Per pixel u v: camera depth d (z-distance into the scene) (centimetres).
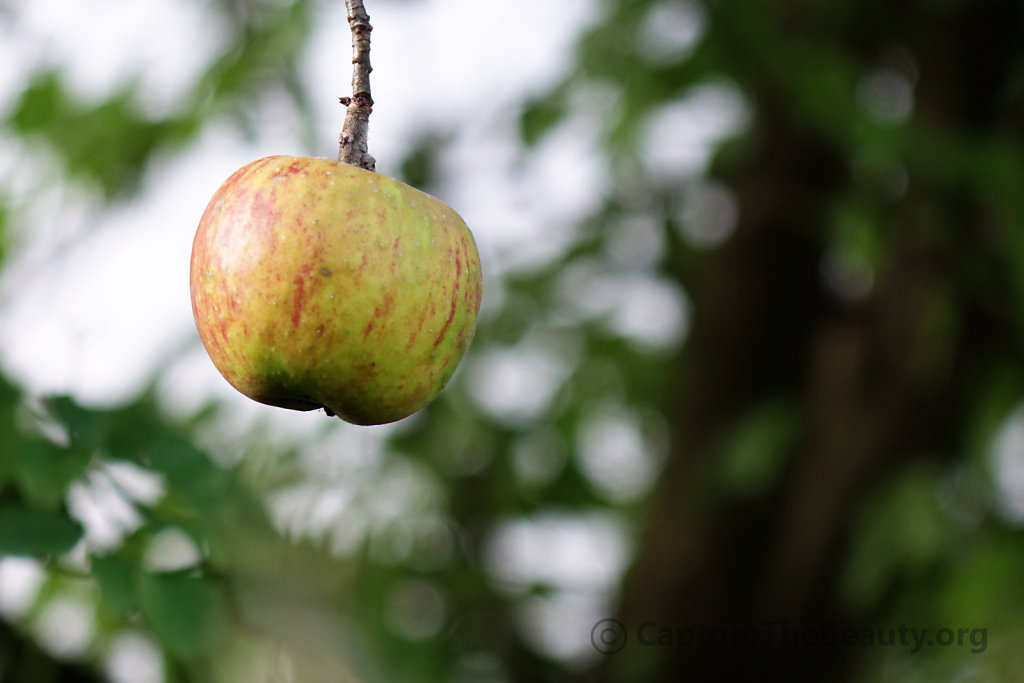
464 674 539
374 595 460
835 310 574
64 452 224
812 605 519
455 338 182
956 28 485
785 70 437
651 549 563
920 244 465
